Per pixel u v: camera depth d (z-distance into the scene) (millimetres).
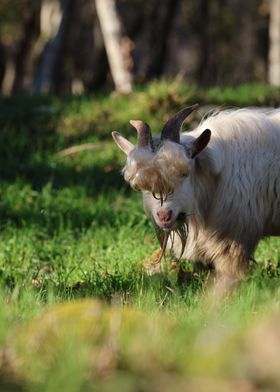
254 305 13477
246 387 9438
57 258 22078
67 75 93750
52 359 10664
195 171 16422
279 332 9969
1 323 11898
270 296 13898
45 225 26750
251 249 17312
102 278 17875
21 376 10383
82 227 26156
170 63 101312
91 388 9750
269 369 9547
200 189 16625
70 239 24516
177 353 10594
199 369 9938
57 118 37719
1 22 80375
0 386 10078
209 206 16938
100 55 88312
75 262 20891
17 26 85000
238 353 9938
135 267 19109
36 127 37219
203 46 87812
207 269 17984
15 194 29422
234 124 17188
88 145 34781
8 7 79938
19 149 35156
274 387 9422
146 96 35969
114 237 24203
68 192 30234
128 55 61812
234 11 89812
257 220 17219
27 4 82562
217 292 16594
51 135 36562
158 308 13805
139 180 15773
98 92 42250
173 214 16016
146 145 15945
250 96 37812
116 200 29469
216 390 9406
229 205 16922
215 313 13273
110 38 62000
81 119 37344
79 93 42219
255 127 17203
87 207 28281
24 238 24297
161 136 16078
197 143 15914
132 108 36688
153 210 16250
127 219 26438
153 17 84875
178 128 16031
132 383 9703
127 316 11797
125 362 10398
